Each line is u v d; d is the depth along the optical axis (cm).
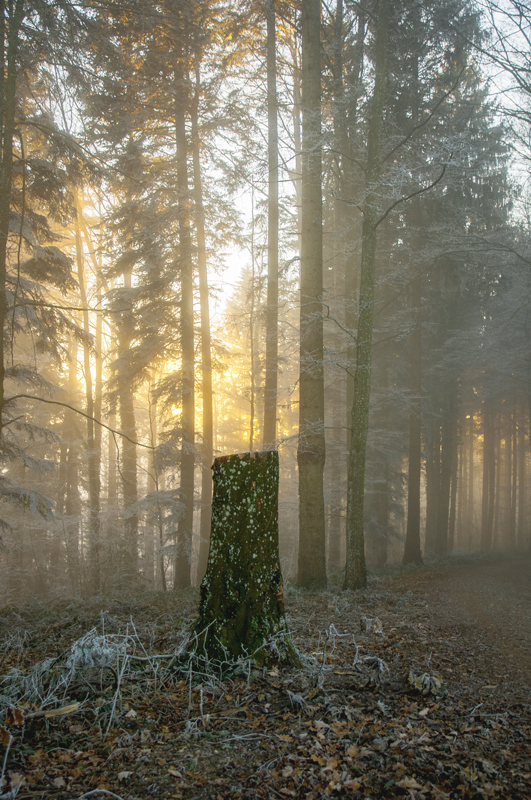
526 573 1513
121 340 1661
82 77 888
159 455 1427
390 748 299
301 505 1088
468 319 2186
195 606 796
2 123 850
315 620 706
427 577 1340
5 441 953
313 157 1104
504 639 643
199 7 1124
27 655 488
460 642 607
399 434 2059
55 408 2055
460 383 2377
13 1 794
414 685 409
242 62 1498
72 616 705
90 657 397
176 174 1520
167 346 1539
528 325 1884
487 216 1814
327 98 1348
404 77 1491
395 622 709
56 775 264
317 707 350
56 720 325
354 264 1559
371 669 437
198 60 1349
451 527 3086
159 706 349
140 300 1530
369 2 1222
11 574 1848
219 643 409
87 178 986
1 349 843
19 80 883
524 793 259
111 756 280
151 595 1068
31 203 989
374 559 1950
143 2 900
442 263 1897
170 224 1461
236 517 428
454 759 293
